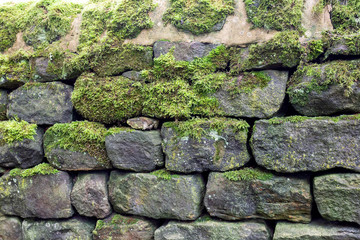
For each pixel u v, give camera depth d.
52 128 2.10
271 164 1.73
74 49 2.15
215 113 1.86
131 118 2.01
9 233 2.22
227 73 1.88
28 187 2.14
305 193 1.69
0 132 2.17
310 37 1.75
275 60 1.76
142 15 2.01
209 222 1.85
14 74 2.21
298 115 1.75
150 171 1.97
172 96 1.91
